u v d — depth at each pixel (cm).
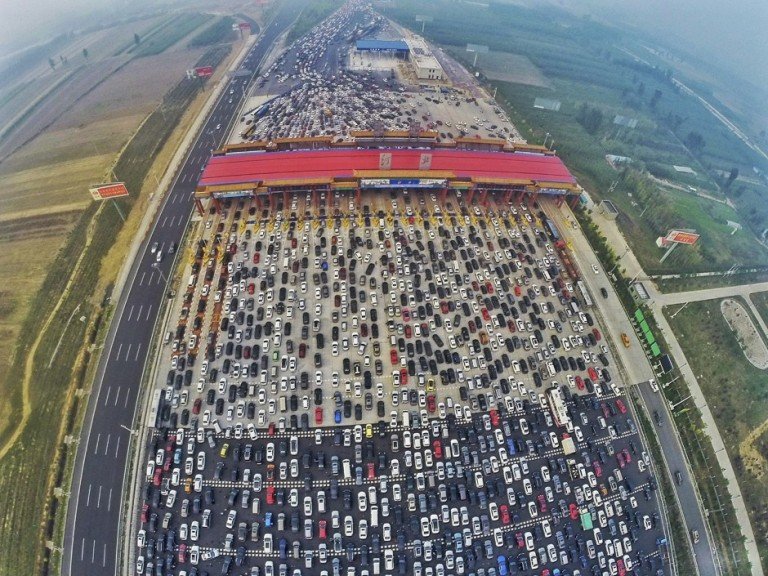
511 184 13538
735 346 11262
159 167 15162
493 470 8744
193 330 10375
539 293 11788
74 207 13500
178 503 8100
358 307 11081
